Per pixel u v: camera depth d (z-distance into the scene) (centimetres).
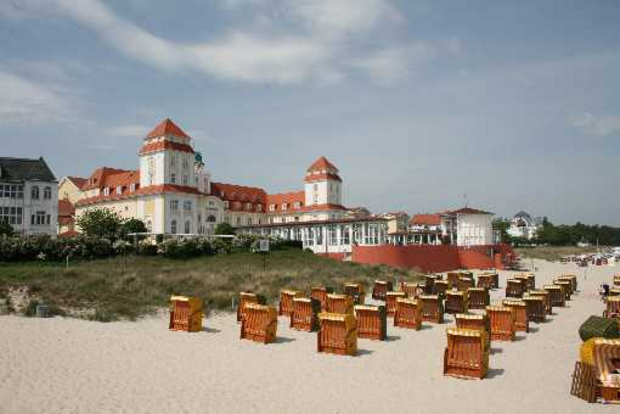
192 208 8350
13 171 6875
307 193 10575
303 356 1678
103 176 9431
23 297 2486
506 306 2342
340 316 1723
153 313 2416
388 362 1628
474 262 6725
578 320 2669
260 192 11294
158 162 8206
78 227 8250
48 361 1466
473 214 7681
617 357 1285
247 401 1191
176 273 3784
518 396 1286
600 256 10375
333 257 6350
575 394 1298
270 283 3488
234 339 1923
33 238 4200
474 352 1459
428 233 7212
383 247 5681
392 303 2578
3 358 1463
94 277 3158
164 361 1546
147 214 8156
